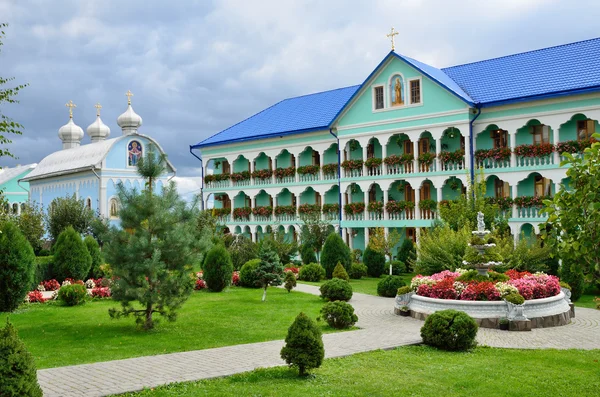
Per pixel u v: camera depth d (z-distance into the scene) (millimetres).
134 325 17953
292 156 44125
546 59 34469
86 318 19438
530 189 32594
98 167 55250
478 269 19641
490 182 33812
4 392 8578
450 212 29875
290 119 44844
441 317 14570
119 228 17375
